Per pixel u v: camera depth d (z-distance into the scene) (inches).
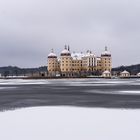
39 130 1159.0
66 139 1018.1
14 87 5044.3
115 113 1646.2
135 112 1685.5
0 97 2908.5
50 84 6402.6
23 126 1240.8
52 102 2358.5
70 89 4377.5
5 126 1240.8
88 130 1155.9
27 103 2276.1
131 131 1125.1
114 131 1129.4
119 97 2896.2
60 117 1493.6
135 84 6117.1
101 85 5689.0
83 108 1905.8
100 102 2349.9
